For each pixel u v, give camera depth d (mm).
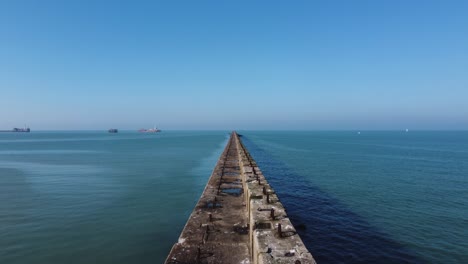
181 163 29969
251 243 5891
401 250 9820
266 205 7000
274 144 73562
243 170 13008
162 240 9734
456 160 38125
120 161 31844
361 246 10094
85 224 11141
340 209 14367
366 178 23375
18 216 12047
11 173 23531
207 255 5906
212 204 9602
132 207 13406
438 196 17375
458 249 9922
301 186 19906
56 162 31188
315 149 56406
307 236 10891
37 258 8375
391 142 90000
